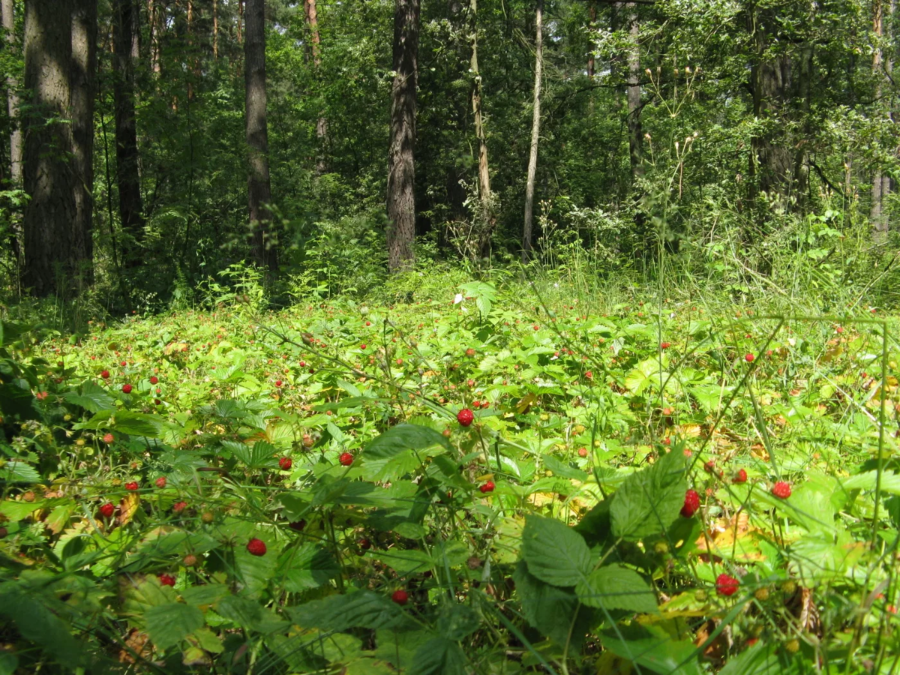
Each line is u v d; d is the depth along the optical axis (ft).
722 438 9.10
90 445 9.44
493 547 5.74
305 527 5.98
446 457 6.37
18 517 6.36
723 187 33.86
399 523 5.90
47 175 34.22
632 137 56.13
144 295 42.16
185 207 46.83
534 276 28.89
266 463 7.86
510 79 75.61
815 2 38.60
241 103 87.35
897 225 26.43
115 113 50.08
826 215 18.26
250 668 4.69
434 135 73.15
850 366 11.43
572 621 4.41
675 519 4.79
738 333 13.39
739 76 37.09
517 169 74.23
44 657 4.84
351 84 76.33
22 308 27.04
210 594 4.85
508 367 13.01
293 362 15.98
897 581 4.31
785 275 16.08
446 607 4.82
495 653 5.03
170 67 47.70
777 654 4.25
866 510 5.63
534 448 8.04
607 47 40.24
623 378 11.82
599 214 30.94
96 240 43.88
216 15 118.32
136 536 6.27
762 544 5.19
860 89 42.55
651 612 4.13
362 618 4.64
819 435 8.91
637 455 8.33
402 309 24.99
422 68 71.00
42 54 34.06
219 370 14.76
